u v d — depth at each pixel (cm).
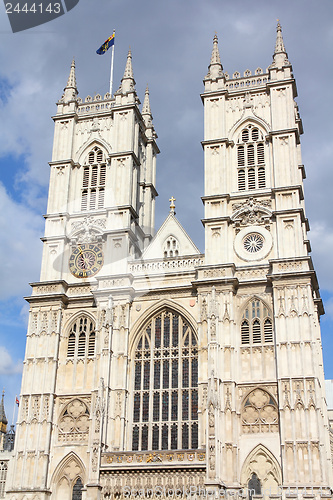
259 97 7550
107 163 7712
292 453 5594
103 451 5975
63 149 7912
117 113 7912
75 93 8331
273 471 5712
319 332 7094
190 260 6881
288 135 7144
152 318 6769
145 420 6328
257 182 7094
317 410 5688
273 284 6334
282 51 7650
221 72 7825
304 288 6241
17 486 6134
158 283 6844
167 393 6378
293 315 6162
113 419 6244
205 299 6481
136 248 7569
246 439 5869
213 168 7244
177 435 6147
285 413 5766
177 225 7462
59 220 7506
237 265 6712
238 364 6212
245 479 5738
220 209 6988
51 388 6512
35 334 6831
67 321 6925
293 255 6512
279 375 5928
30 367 6694
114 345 6594
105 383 6322
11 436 11206
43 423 6372
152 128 8850
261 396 6022
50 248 7388
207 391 6050
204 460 5616
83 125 8062
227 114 7569
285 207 6794
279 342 6075
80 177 7775
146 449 6181
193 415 6194
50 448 6300
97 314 6769
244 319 6425
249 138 7381
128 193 7419
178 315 6681
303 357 5931
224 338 6253
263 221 6856
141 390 6469
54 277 7188
